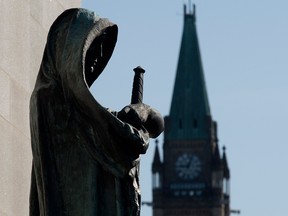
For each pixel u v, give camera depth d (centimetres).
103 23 1380
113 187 1362
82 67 1341
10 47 1723
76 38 1360
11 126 1703
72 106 1368
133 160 1360
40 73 1395
